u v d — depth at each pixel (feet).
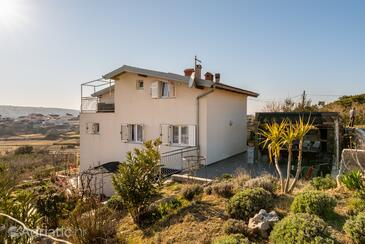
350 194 18.08
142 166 20.16
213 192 22.43
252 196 17.51
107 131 51.62
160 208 20.49
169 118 44.32
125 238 16.94
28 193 13.56
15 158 73.41
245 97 58.39
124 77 49.26
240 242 12.85
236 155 52.37
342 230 13.73
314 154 39.99
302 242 11.67
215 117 44.55
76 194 24.89
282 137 21.44
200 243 14.61
